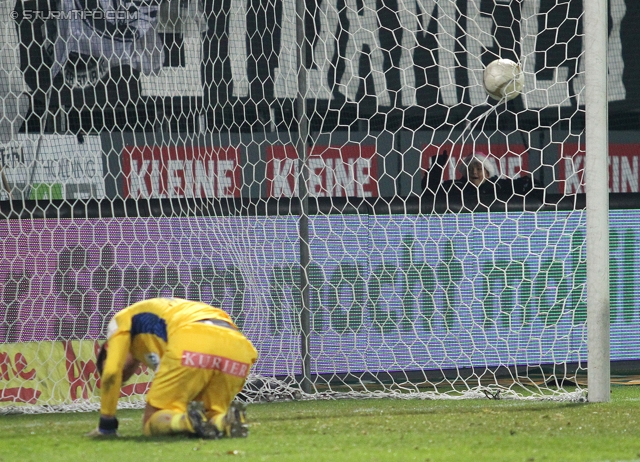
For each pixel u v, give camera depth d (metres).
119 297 25.91
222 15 31.06
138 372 23.47
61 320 25.67
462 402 22.92
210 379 16.19
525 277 27.58
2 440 16.33
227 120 31.02
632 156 34.28
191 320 16.08
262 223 26.27
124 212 26.09
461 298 27.25
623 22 34.09
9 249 25.61
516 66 27.02
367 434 16.78
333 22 32.09
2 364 22.67
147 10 30.77
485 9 32.97
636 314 28.92
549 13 33.31
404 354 26.86
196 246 26.31
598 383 22.11
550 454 14.54
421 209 27.25
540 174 33.62
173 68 31.02
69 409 22.48
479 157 30.75
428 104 32.94
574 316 27.58
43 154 29.86
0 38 29.98
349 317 26.59
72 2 30.45
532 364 27.45
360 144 32.34
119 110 30.86
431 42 32.75
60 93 30.42
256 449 14.87
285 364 25.70
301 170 25.97
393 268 26.95
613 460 14.06
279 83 31.44
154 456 14.16
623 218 28.89
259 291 26.08
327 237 26.62
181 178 30.08
